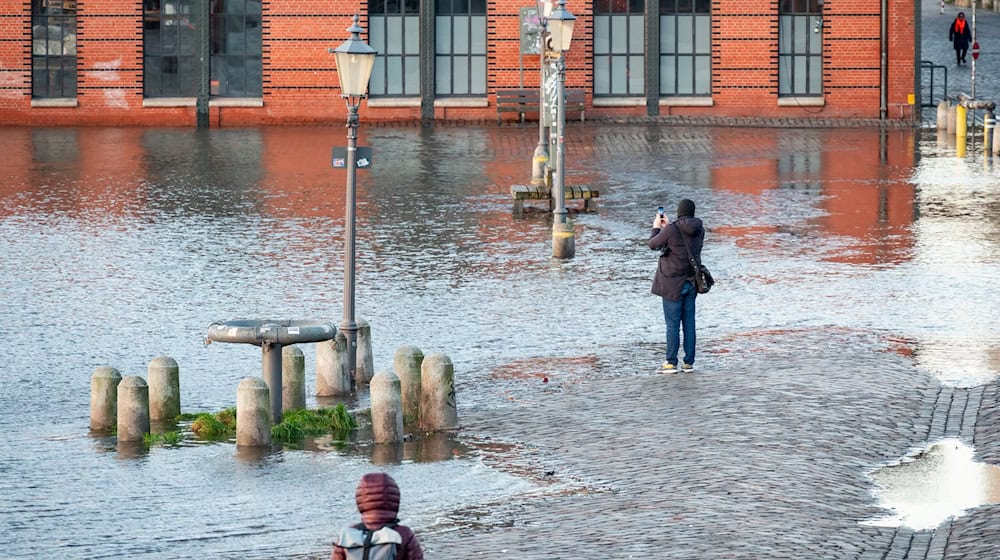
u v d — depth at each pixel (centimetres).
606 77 10219
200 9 10075
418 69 10181
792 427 3070
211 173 7856
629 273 5250
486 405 3478
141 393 3266
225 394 3716
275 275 5231
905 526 2406
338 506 2677
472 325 4428
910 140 9294
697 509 2495
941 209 6619
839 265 5334
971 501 2547
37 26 10081
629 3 10144
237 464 3025
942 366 3684
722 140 9269
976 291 4788
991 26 15675
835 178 7675
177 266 5394
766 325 4328
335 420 3334
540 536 2391
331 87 10188
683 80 10262
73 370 3959
